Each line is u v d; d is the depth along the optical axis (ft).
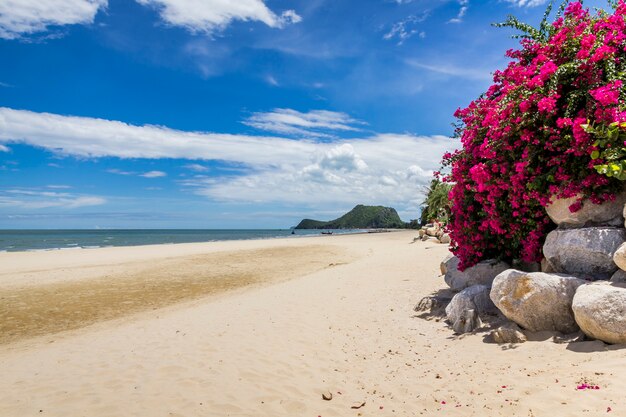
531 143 21.83
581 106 21.58
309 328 25.49
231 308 33.55
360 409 14.32
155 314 34.81
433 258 55.98
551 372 13.82
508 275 19.69
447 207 31.17
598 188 19.97
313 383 17.08
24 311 37.42
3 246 155.94
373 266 54.54
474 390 14.01
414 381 16.01
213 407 15.20
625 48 22.07
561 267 20.67
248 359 20.30
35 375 19.93
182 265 72.90
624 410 10.16
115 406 15.67
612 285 16.12
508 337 18.16
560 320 17.72
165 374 18.83
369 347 21.26
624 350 13.94
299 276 56.90
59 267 70.03
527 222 23.77
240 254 94.12
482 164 23.80
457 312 23.29
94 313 36.27
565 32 24.03
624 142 18.69
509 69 27.53
